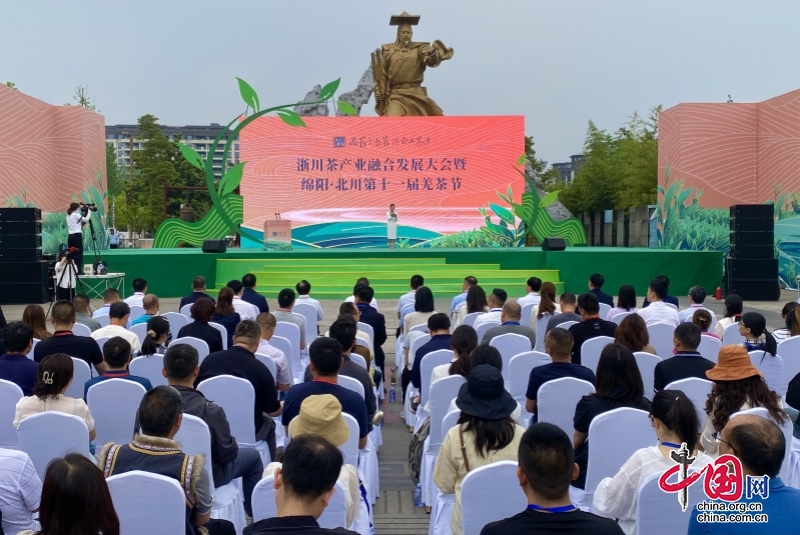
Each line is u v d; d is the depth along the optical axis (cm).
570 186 4775
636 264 1914
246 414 484
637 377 409
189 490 321
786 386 649
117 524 242
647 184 4012
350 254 1941
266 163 2305
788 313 749
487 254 1945
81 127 2039
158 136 5412
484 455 361
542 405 466
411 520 485
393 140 2309
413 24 2530
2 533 294
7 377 526
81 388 570
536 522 244
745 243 1698
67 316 592
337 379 475
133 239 4609
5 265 1619
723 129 2111
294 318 812
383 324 821
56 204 2039
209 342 659
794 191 1923
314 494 239
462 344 525
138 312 963
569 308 764
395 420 746
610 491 338
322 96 2034
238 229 2134
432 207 2308
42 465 411
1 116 1767
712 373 421
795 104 1912
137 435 334
